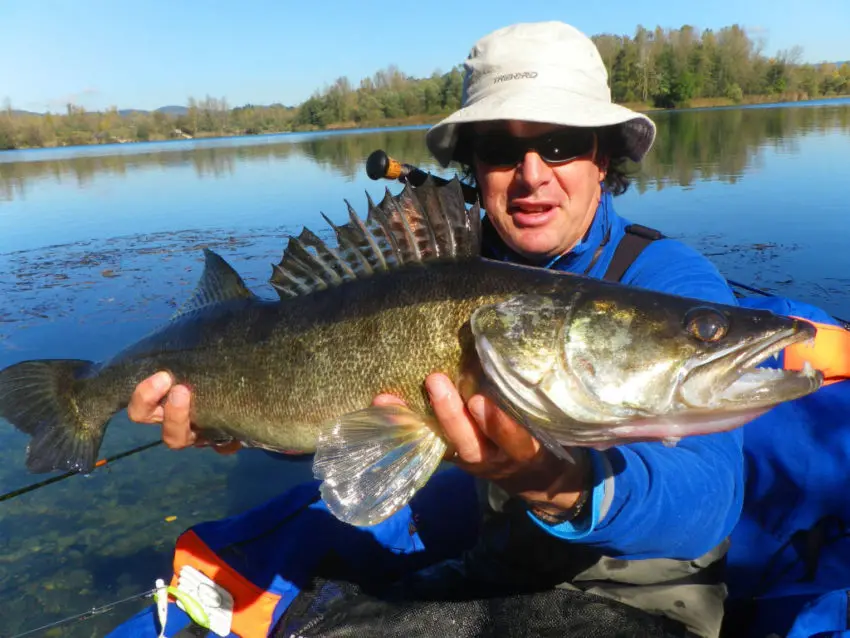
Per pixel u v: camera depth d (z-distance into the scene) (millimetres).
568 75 716
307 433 664
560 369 540
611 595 689
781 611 687
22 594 925
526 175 705
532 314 549
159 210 3789
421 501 964
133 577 962
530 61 714
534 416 546
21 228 3410
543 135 698
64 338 1711
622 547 521
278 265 711
